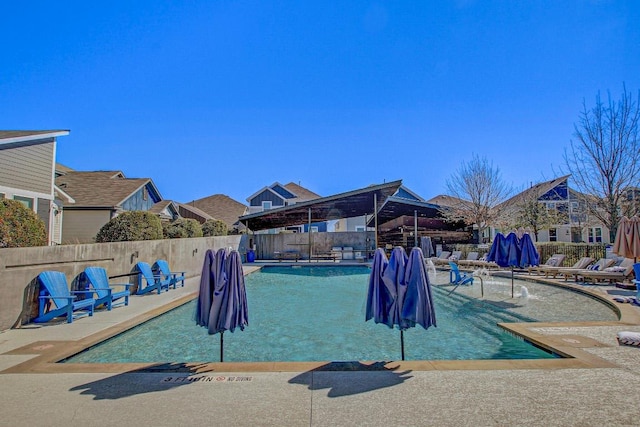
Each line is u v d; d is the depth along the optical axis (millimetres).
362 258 23672
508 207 29078
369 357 5547
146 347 6039
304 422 2973
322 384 3764
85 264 8477
